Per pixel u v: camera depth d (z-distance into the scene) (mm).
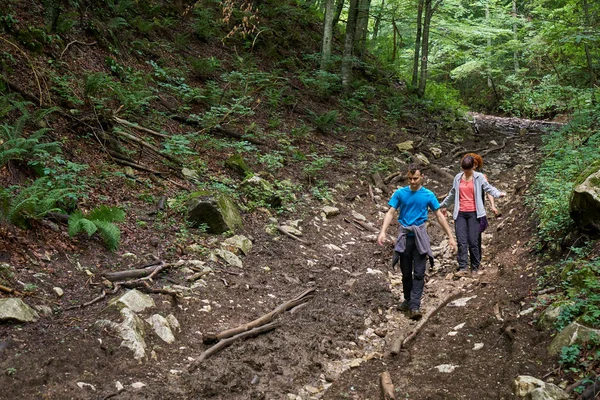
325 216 8844
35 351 3826
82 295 4801
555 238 6441
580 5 15258
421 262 5648
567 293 5059
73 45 9258
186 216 6926
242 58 13133
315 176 10234
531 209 8039
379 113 15680
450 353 4652
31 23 8695
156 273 5516
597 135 9125
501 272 6523
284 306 5512
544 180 8516
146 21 12227
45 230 5434
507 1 30062
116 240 5598
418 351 4824
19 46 8062
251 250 6930
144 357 4121
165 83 10742
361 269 7145
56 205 5895
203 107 10844
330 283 6473
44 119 7238
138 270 5430
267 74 12891
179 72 11125
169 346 4418
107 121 7930
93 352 3980
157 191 7402
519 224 7898
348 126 13750
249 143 9906
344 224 8852
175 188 7699
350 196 9984
